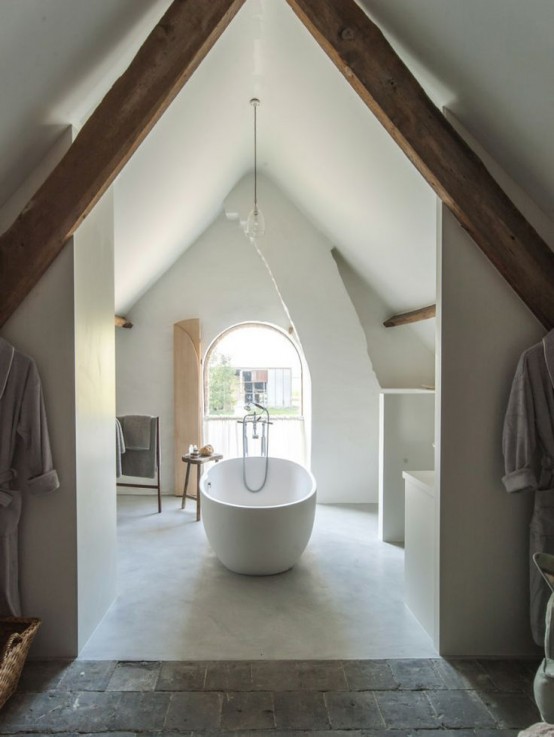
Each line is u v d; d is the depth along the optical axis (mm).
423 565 2406
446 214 2182
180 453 5062
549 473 2061
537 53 1630
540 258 2119
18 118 1835
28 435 2057
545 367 2080
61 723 1695
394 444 3699
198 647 2189
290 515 2902
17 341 2107
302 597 2721
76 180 1969
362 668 2043
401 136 2051
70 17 1666
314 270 4832
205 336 5223
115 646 2193
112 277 2615
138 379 5168
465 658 2141
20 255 2006
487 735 1662
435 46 1960
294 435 5301
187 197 3930
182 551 3436
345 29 1974
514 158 2086
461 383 2182
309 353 4805
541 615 2027
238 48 2695
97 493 2389
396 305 5027
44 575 2113
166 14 1896
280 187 4777
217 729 1675
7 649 1757
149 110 1932
